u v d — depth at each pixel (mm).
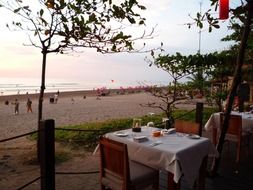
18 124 15562
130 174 3795
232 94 5020
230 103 5051
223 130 5125
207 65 8938
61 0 5191
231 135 6242
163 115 12773
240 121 6055
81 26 5109
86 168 5938
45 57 6066
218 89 9977
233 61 9180
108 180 3842
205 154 4340
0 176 5449
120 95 53844
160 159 3896
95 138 8398
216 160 5137
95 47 5293
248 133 6566
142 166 4102
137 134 4812
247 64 9703
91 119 17281
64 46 5609
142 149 4129
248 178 5125
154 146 4043
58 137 8672
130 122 11289
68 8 5293
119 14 4793
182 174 3773
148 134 4816
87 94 55406
